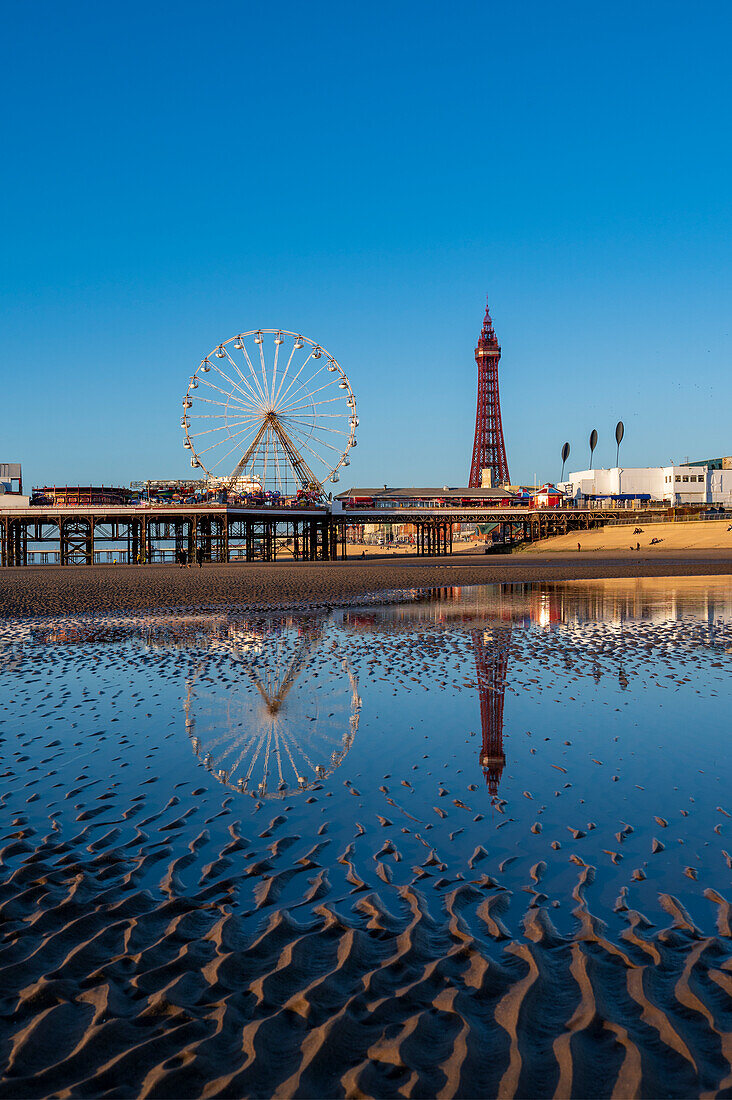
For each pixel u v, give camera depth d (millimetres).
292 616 28062
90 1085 4012
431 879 6543
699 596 33875
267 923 5789
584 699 13234
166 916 5949
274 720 12047
